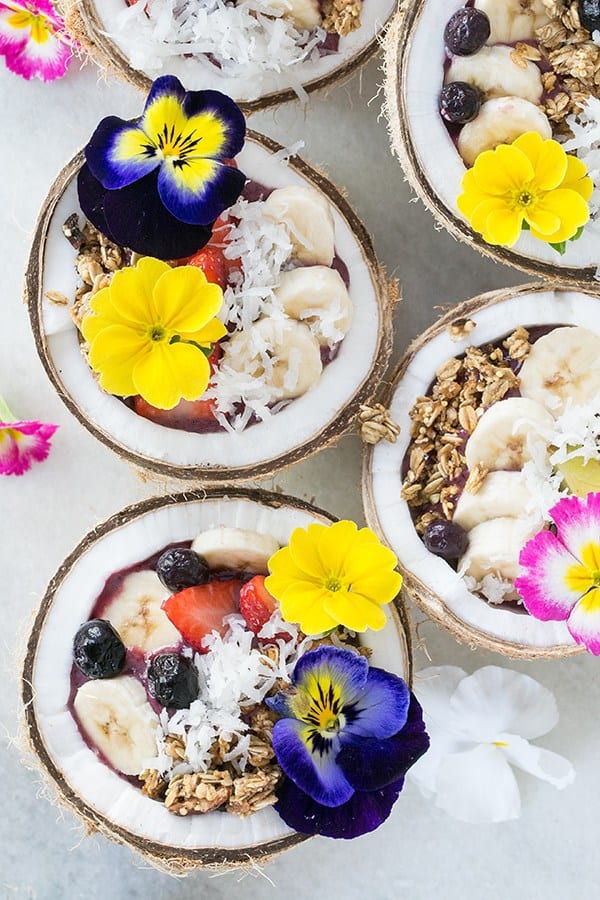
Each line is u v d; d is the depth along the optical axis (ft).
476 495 2.13
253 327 2.08
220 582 2.10
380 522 2.14
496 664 2.36
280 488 2.30
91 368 2.10
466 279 2.38
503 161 2.03
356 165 2.38
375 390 2.15
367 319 2.14
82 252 2.10
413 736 2.08
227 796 2.05
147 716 2.07
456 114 2.07
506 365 2.15
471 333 2.14
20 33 2.32
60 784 2.08
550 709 2.33
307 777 2.02
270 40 2.11
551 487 2.12
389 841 2.36
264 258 2.09
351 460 2.37
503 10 2.09
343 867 2.35
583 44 2.10
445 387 2.14
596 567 2.08
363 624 2.02
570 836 2.37
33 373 2.37
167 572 2.07
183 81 2.14
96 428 2.11
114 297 2.01
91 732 2.09
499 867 2.36
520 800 2.36
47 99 2.38
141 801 2.07
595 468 2.13
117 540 2.10
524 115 2.08
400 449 2.15
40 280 2.09
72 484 2.37
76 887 2.34
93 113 2.38
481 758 2.32
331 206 2.13
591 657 2.37
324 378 2.13
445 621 2.14
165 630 2.09
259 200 2.12
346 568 2.05
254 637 2.08
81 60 2.37
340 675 2.04
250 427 2.12
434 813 2.36
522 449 2.13
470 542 2.14
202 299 2.02
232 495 2.11
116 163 2.05
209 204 2.05
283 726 2.01
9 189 2.37
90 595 2.09
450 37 2.07
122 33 2.11
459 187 2.11
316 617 2.02
